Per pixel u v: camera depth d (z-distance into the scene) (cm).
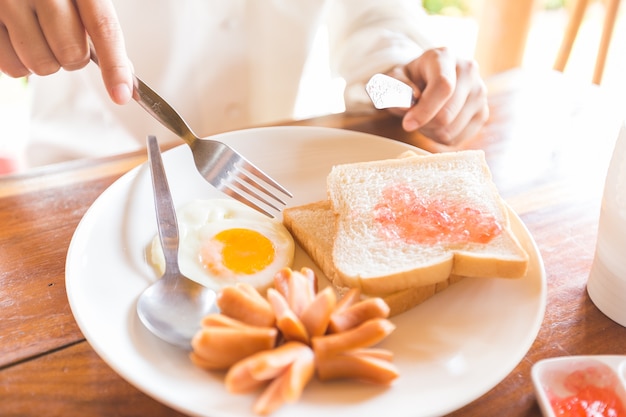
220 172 48
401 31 68
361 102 65
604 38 99
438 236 42
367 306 36
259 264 44
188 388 34
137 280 42
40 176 51
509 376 38
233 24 67
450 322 40
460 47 138
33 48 44
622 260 39
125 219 45
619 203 39
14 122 104
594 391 36
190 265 43
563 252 46
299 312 37
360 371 35
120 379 37
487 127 59
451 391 34
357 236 43
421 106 55
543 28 138
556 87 66
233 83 70
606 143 58
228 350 35
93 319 37
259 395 34
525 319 38
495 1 107
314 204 48
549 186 52
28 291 42
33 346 39
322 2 67
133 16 64
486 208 44
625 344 40
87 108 68
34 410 36
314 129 54
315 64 77
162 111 47
